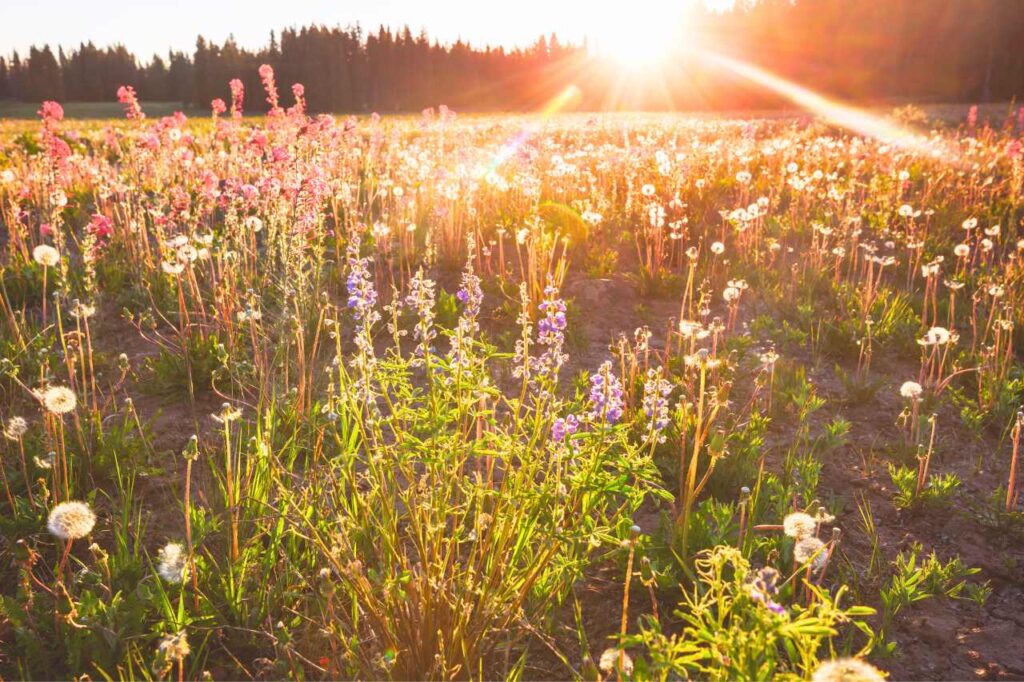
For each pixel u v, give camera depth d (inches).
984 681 100.2
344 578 100.6
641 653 102.3
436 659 89.0
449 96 4702.3
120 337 209.6
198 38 4197.8
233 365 167.8
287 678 97.0
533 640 106.3
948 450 169.5
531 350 208.7
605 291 260.7
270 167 239.1
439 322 218.5
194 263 243.3
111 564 109.6
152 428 157.9
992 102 2522.1
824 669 55.6
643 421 152.6
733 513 129.6
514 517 101.8
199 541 113.4
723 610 71.4
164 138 296.5
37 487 134.0
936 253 305.4
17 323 198.5
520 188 324.2
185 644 79.2
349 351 197.9
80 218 312.8
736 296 192.4
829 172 424.8
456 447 99.1
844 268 294.7
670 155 386.6
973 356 209.9
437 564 97.5
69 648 98.0
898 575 123.1
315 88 4249.5
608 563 123.0
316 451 118.1
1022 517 135.6
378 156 413.1
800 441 168.6
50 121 278.5
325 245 277.6
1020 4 2600.9
